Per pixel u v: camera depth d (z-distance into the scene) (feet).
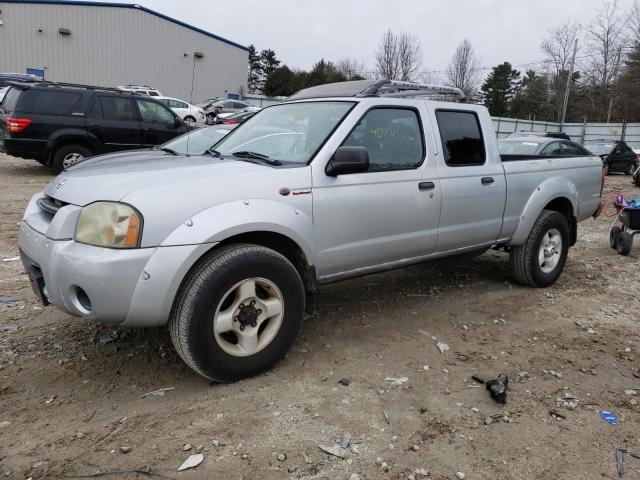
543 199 17.47
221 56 150.20
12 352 11.98
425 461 8.91
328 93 15.51
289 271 11.14
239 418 9.79
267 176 11.11
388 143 13.52
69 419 9.59
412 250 14.12
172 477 8.21
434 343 13.58
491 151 16.16
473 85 165.48
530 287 18.52
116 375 11.20
